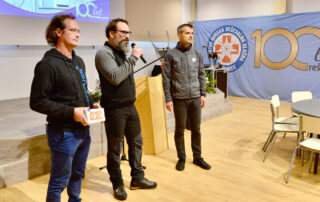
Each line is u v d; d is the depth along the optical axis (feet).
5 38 15.62
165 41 26.40
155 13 24.89
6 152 8.85
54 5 17.56
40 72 5.27
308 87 22.26
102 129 11.09
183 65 9.30
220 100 17.87
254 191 8.42
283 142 12.89
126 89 7.52
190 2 28.94
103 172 9.73
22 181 9.02
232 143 12.76
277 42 23.18
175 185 8.79
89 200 7.94
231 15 26.66
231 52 25.81
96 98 11.91
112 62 7.12
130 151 8.27
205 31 27.25
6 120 11.98
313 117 8.65
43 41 17.39
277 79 23.58
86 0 19.31
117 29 7.15
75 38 5.68
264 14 24.62
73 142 5.78
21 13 16.14
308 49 21.84
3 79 16.55
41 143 9.43
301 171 9.78
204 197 8.09
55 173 5.85
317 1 22.06
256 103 22.50
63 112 5.38
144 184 8.41
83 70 6.21
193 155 10.31
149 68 25.76
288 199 7.95
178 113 9.60
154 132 11.21
